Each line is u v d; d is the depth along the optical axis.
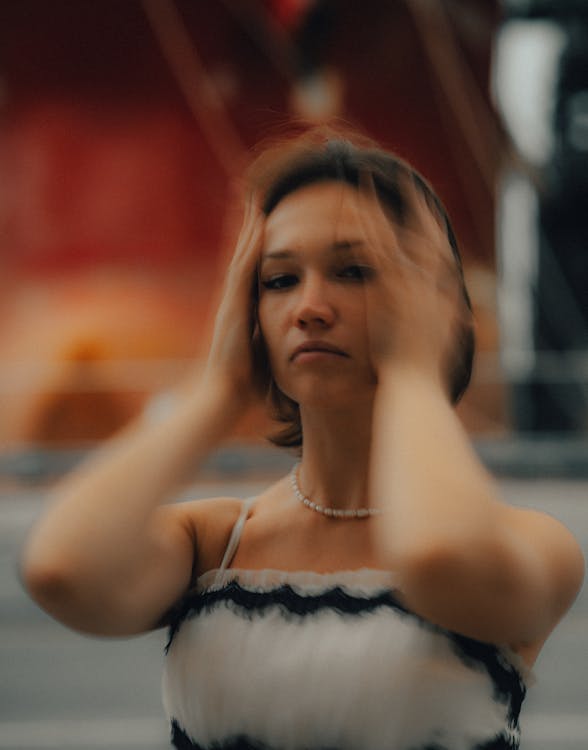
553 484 8.75
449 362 1.31
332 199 1.31
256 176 1.38
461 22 11.89
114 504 1.21
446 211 1.41
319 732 1.21
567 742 3.90
